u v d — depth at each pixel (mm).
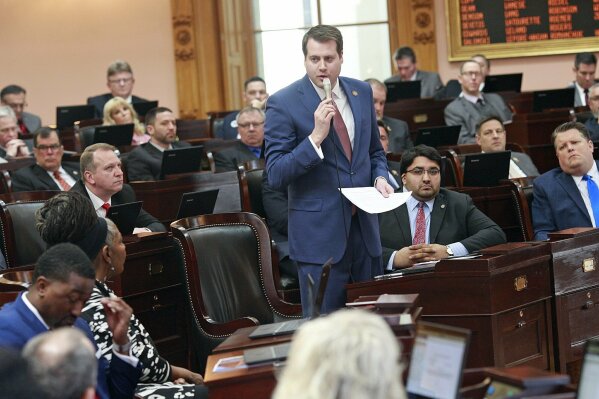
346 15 15367
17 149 9219
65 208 4094
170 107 15094
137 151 8625
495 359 4684
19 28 14922
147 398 4277
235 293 5691
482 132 8305
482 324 4684
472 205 6168
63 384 2494
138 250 6125
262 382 3445
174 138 8859
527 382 3061
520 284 4883
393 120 9977
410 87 11586
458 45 14852
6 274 4617
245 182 7047
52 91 14977
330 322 2248
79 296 3570
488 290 4656
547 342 5082
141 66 15039
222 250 5734
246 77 15281
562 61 14711
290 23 15414
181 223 5707
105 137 9039
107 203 6551
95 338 3982
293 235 4742
